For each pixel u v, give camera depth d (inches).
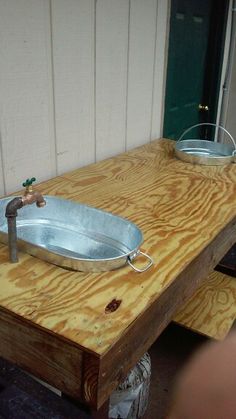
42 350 35.4
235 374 17.6
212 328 67.7
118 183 67.5
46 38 61.8
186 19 102.4
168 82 100.9
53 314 35.7
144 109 91.7
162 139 98.5
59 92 67.1
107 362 33.2
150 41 86.5
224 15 117.7
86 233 51.1
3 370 41.0
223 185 68.3
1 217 50.2
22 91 60.3
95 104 75.9
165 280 41.7
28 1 57.3
